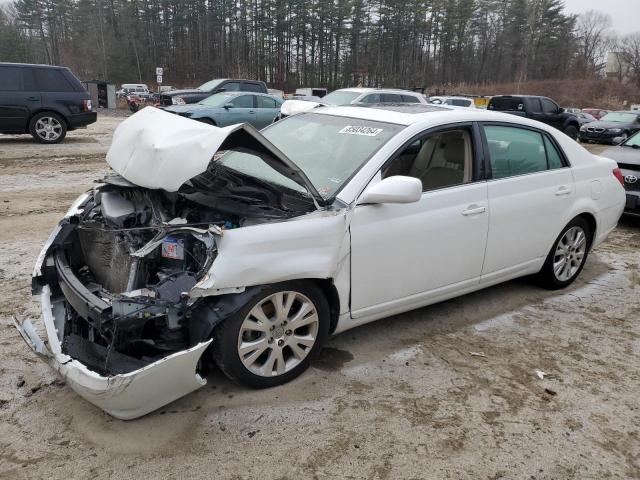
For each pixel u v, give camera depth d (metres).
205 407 2.96
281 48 70.50
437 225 3.57
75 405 2.94
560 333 4.03
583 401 3.18
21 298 4.18
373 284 3.37
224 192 3.17
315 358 3.33
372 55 69.88
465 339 3.88
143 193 3.23
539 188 4.27
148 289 2.64
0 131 12.82
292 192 3.28
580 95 61.59
